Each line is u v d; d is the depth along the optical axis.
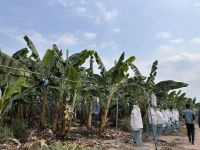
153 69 21.20
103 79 18.69
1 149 11.00
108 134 16.86
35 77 15.23
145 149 13.24
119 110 24.97
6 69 11.80
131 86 21.45
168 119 20.52
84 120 22.70
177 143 15.90
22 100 16.89
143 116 21.08
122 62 17.77
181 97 34.94
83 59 16.28
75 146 9.52
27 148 11.10
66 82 15.86
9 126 15.80
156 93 21.62
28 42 15.91
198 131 25.25
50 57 15.12
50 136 14.33
